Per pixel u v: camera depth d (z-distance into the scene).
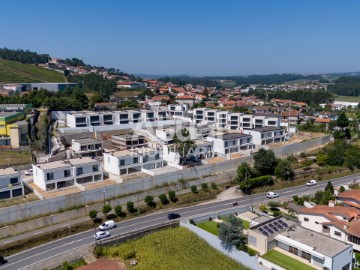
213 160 93.12
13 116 96.62
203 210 69.38
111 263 45.00
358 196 65.00
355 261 48.19
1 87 175.00
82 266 45.00
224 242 51.31
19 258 50.12
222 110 148.00
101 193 67.94
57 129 107.69
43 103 132.75
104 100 171.88
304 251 46.19
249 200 75.31
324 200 68.56
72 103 136.00
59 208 62.75
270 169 87.94
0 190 62.03
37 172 69.06
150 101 181.75
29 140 92.19
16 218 58.03
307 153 109.38
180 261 48.88
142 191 73.50
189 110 162.88
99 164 73.50
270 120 127.94
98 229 60.03
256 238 49.59
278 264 45.22
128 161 78.50
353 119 166.88
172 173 78.62
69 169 69.38
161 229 58.34
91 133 107.56
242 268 47.44
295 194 79.00
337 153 98.25
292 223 53.88
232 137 101.69
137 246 52.81
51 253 51.62
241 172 83.06
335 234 53.53
